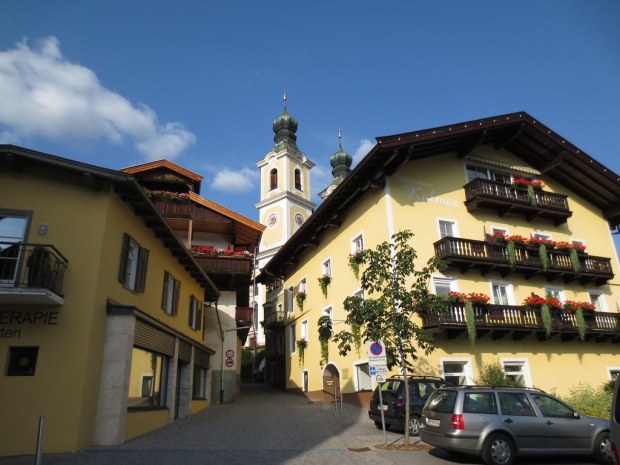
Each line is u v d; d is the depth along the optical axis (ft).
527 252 69.10
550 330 63.77
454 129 65.62
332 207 75.97
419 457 32.76
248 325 81.30
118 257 39.65
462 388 32.48
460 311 59.41
